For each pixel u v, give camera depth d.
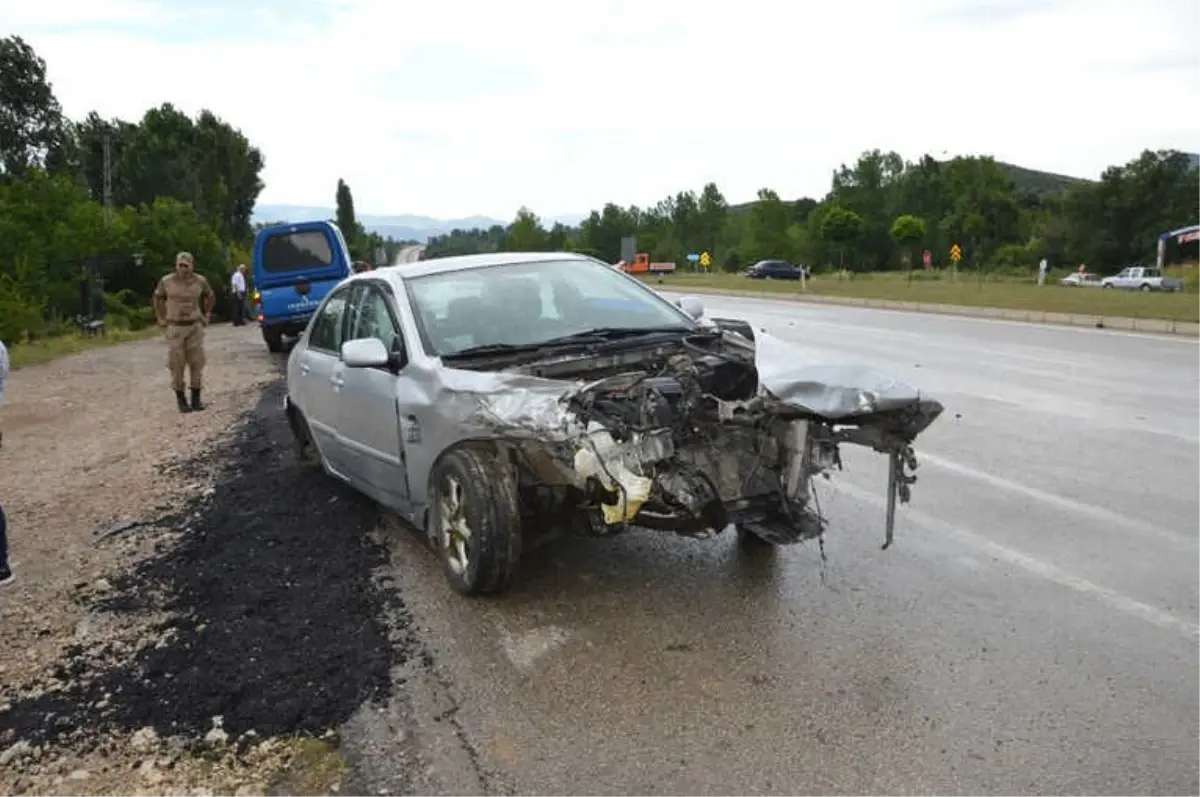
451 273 5.68
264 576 4.98
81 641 4.25
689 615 4.27
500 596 4.56
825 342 15.16
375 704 3.58
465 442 4.53
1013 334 15.98
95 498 6.77
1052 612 4.21
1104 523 5.41
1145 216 73.19
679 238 86.50
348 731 3.40
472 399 4.39
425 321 5.19
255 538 5.61
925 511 5.71
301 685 3.75
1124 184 74.44
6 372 4.78
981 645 3.90
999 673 3.66
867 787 2.97
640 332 5.37
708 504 4.32
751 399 4.31
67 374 14.77
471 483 4.35
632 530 5.45
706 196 85.50
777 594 4.48
